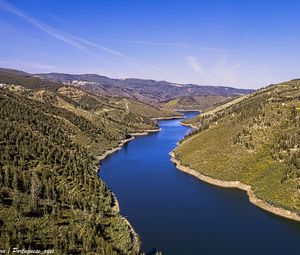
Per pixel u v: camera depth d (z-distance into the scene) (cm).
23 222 8612
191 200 12950
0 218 8512
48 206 9762
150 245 9319
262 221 11056
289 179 12656
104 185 12988
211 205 12400
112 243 8838
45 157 13200
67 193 10919
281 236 9969
